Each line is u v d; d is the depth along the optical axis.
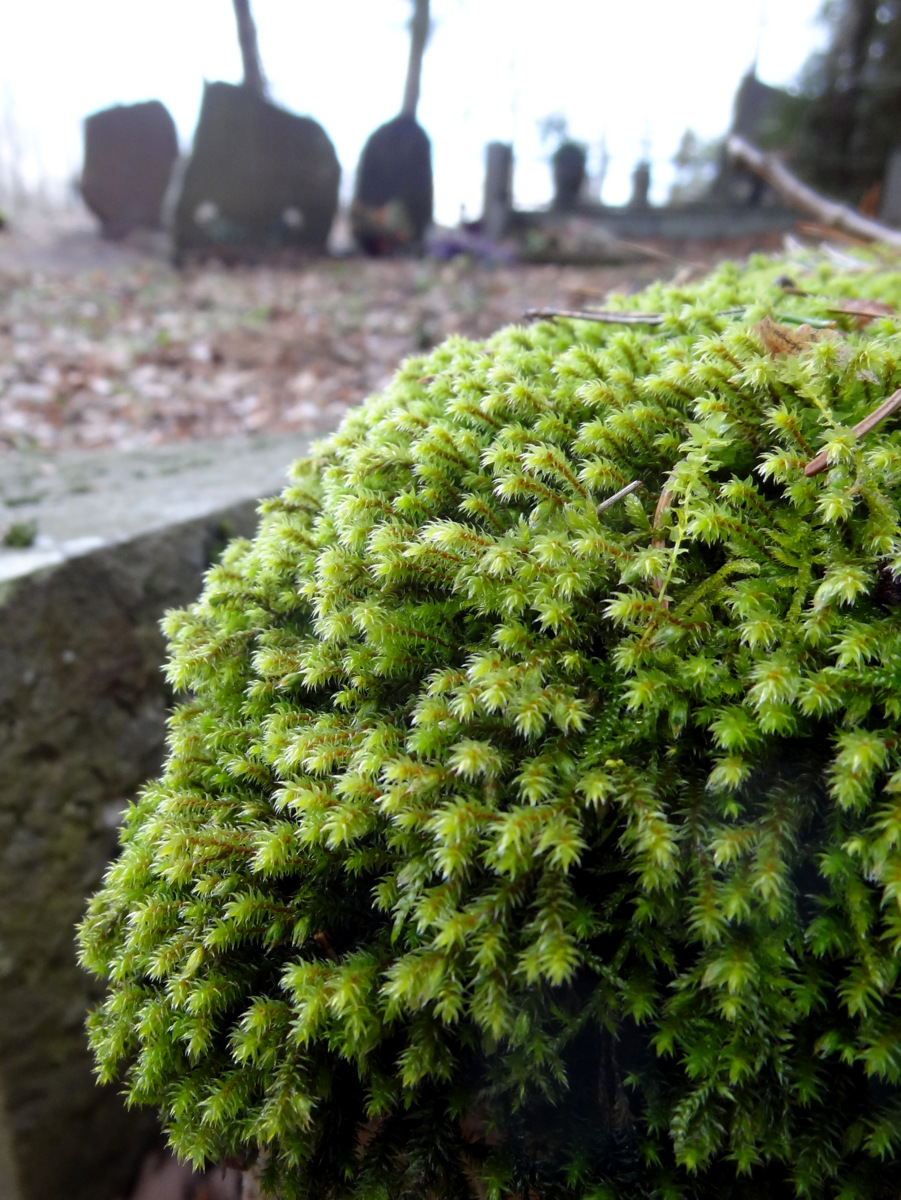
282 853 0.41
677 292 0.80
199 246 5.54
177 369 3.22
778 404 0.48
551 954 0.34
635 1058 0.41
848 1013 0.36
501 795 0.38
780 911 0.34
